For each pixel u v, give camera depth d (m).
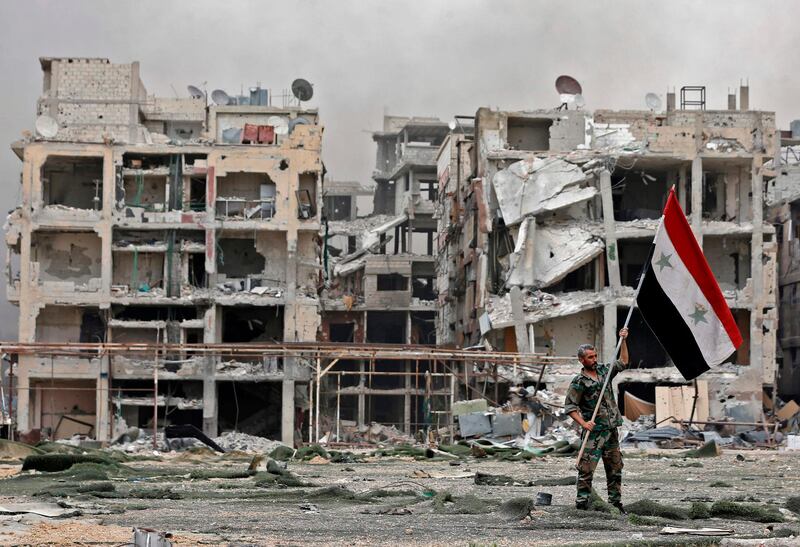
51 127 65.56
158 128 80.06
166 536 11.78
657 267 14.94
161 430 63.19
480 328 65.12
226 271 67.31
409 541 11.83
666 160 66.31
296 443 62.84
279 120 76.62
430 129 111.50
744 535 12.02
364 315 90.56
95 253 66.00
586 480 14.57
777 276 80.94
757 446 50.00
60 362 62.69
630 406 62.06
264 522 13.94
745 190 67.12
